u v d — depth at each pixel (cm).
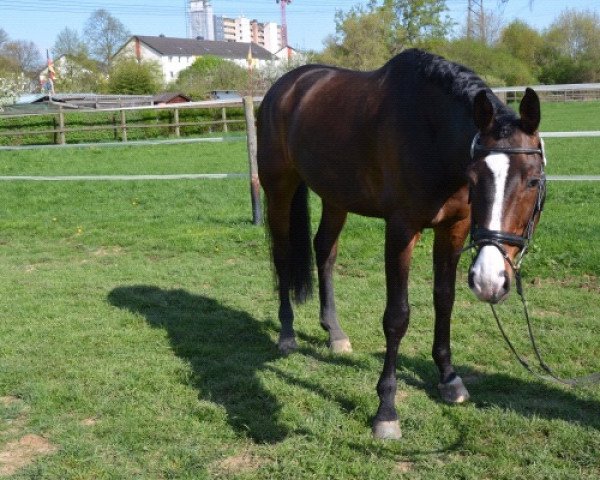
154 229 759
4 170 1433
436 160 281
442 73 279
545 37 4819
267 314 485
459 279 532
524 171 232
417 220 295
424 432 304
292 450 290
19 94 2661
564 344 399
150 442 301
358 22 3831
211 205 916
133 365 390
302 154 373
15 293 544
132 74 4712
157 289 550
